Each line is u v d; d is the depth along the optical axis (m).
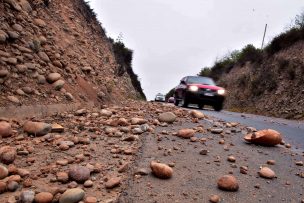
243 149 5.18
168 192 3.15
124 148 4.55
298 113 18.45
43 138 4.73
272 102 22.73
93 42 15.95
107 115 7.27
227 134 6.35
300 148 5.93
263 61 28.66
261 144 5.62
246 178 3.80
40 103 6.31
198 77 17.00
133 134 5.52
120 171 3.61
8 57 6.50
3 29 6.92
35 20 9.16
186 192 3.20
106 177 3.37
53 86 7.34
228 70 36.91
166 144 5.00
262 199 3.22
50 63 8.09
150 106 12.73
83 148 4.46
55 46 9.18
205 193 3.22
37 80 6.97
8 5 7.85
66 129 5.50
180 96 16.81
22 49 7.12
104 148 4.56
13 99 5.65
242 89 29.91
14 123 5.23
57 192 2.98
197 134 6.04
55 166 3.67
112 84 14.04
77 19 15.06
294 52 24.28
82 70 10.22
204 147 5.04
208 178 3.67
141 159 4.09
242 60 34.03
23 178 3.30
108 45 21.30
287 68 23.58
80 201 2.83
